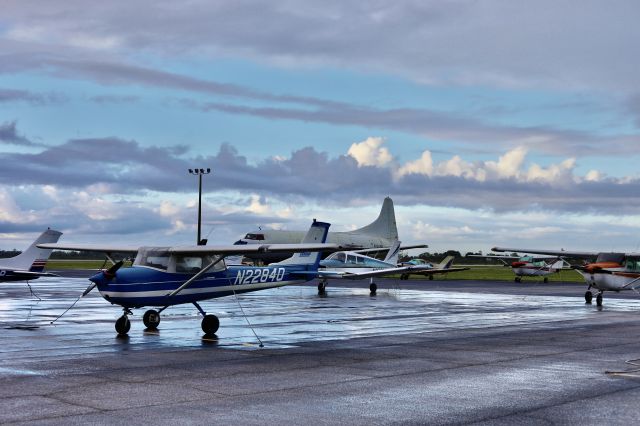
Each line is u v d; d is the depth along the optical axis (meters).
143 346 14.49
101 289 16.00
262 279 19.48
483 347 14.73
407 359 12.84
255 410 8.36
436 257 147.25
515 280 57.97
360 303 29.20
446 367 11.89
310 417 8.00
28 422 7.66
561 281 62.47
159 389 9.69
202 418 7.91
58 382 10.17
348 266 37.09
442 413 8.24
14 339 15.50
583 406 8.66
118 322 16.39
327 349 14.23
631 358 13.12
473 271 99.00
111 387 9.80
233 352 13.66
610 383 10.34
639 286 29.30
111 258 19.25
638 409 8.49
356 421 7.82
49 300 29.02
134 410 8.30
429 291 40.25
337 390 9.71
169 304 16.70
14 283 45.91
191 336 16.42
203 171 53.06
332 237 69.62
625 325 20.14
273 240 58.78
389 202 78.31
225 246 16.61
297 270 20.80
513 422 7.80
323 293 36.53
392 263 45.78
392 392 9.59
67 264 127.12
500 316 23.08
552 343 15.55
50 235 29.97
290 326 19.12
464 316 22.94
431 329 18.59
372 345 14.96
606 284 28.77
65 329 17.66
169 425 7.56
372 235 76.25
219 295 17.98
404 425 7.64
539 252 33.44
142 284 16.09
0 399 8.91
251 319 21.25
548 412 8.32
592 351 14.15
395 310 25.31
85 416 7.97
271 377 10.77
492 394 9.45
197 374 10.99
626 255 29.06
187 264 16.83
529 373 11.29
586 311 25.84
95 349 13.94
